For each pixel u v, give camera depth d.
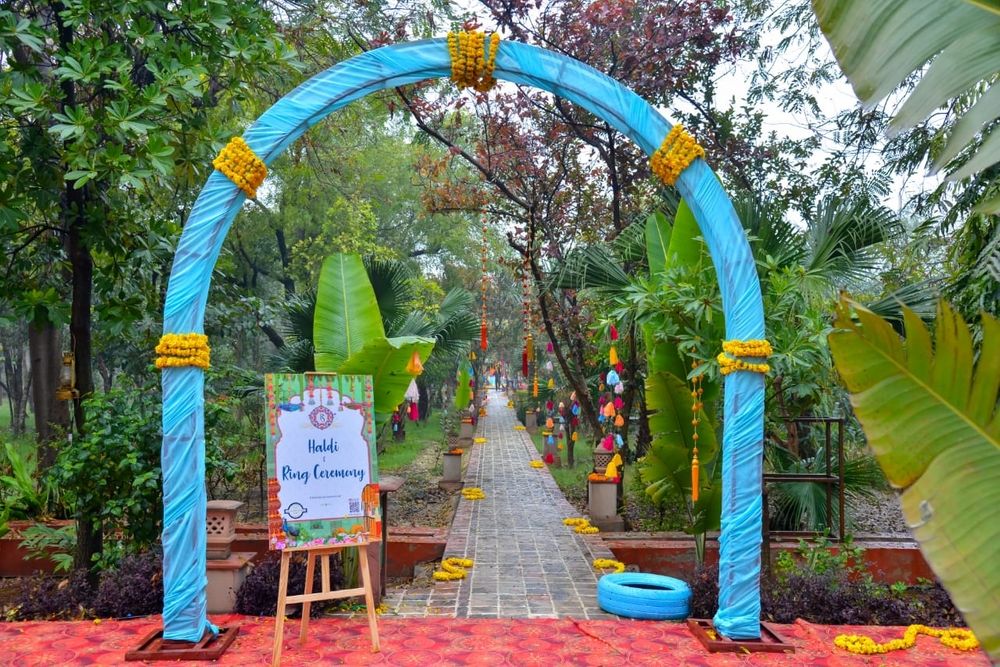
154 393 6.57
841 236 7.38
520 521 9.94
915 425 2.00
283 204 16.86
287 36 10.61
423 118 10.85
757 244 7.14
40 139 6.04
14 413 26.41
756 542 5.00
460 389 18.36
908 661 4.72
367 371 6.22
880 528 10.01
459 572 7.07
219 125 6.50
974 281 6.12
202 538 4.91
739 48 10.21
